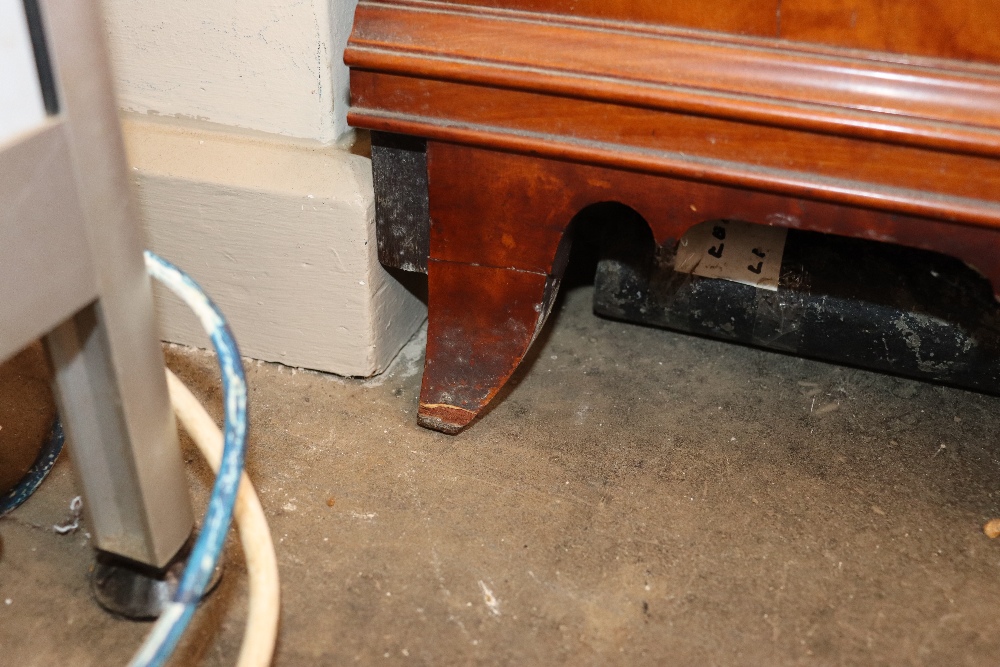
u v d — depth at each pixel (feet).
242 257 3.66
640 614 2.84
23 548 2.99
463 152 3.00
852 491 3.35
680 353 4.12
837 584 2.96
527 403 3.76
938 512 3.27
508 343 3.36
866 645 2.76
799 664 2.69
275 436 3.52
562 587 2.92
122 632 2.73
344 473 3.36
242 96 3.69
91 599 2.83
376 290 3.67
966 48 2.41
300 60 3.53
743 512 3.24
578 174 2.90
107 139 2.02
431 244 3.26
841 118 2.51
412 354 4.08
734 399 3.83
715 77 2.61
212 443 2.50
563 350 4.11
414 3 2.89
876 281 3.62
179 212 3.61
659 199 2.85
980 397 3.87
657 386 3.89
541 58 2.75
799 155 2.62
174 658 2.64
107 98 1.99
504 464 3.43
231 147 3.68
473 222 3.14
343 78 3.69
